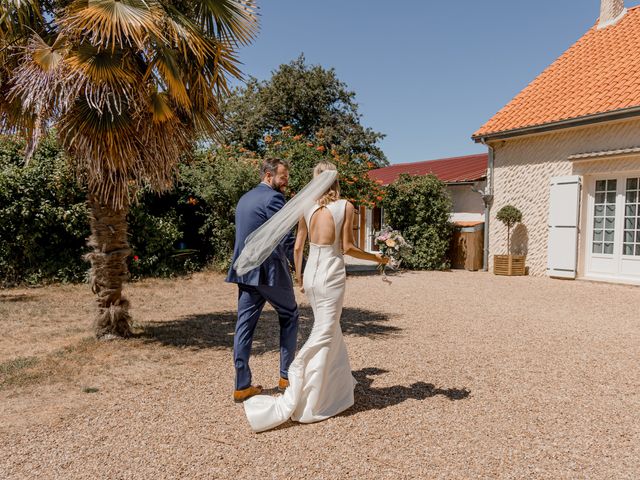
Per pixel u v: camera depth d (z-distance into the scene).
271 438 3.02
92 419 3.25
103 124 4.51
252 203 3.67
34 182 9.04
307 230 3.60
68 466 2.63
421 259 13.53
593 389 3.94
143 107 4.70
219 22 5.40
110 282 5.35
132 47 4.65
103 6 4.36
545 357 4.88
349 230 3.45
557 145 11.49
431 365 4.59
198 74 5.05
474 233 13.39
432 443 2.96
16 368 4.31
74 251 9.70
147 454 2.78
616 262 10.55
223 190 11.03
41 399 3.61
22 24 4.62
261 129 26.27
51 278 9.46
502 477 2.56
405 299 8.57
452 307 7.77
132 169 5.02
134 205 9.87
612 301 8.45
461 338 5.66
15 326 6.02
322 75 27.56
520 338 5.68
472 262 13.41
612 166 10.25
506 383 4.08
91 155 4.64
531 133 11.63
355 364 4.61
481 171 14.94
